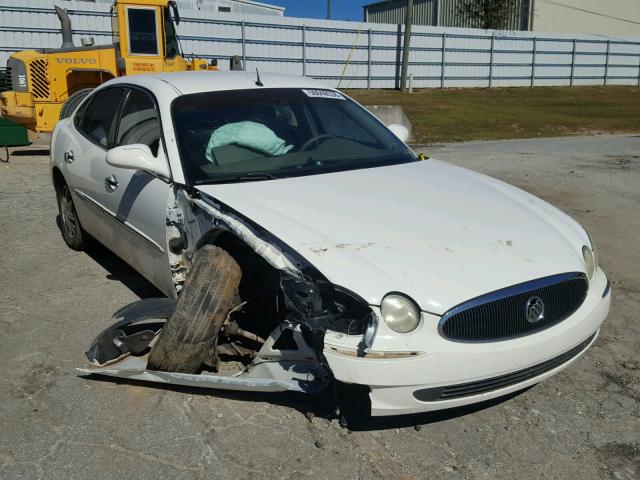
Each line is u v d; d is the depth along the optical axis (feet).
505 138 57.72
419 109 77.71
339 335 9.12
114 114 15.84
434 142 53.36
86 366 12.23
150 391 11.33
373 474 9.23
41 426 10.29
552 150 45.68
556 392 11.53
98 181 15.30
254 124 13.57
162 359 10.84
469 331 9.22
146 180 13.14
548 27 128.57
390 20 149.89
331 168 13.26
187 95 14.01
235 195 11.39
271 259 9.76
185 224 12.09
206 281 10.84
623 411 10.93
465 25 127.95
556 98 99.60
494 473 9.32
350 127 15.08
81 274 17.28
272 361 10.43
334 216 10.72
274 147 13.32
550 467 9.48
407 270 9.36
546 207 12.62
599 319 10.78
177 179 12.20
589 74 119.14
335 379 9.38
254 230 10.30
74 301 15.38
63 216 19.25
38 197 26.40
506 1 120.88
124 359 11.78
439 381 9.07
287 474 9.20
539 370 10.05
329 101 15.51
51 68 39.01
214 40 83.97
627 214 24.44
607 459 9.68
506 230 10.85
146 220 13.03
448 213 11.22
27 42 71.97
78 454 9.60
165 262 12.64
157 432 10.15
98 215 15.85
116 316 11.69
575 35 115.14
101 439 9.96
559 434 10.27
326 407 10.78
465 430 10.33
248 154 13.01
